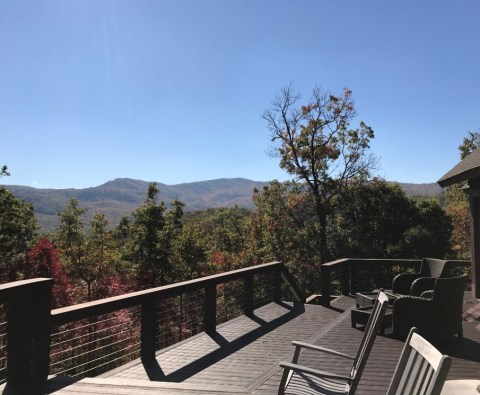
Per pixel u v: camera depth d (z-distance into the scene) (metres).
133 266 25.62
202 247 28.84
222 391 3.49
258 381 4.12
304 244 26.72
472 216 8.17
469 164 7.43
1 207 23.91
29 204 26.56
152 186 27.06
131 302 4.56
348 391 2.69
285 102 26.00
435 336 5.26
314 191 26.06
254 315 7.21
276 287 8.33
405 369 1.73
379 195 26.44
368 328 2.93
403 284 7.34
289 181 26.94
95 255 26.36
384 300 2.71
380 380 4.12
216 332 6.07
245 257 34.12
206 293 6.10
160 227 26.62
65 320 3.85
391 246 25.58
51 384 3.62
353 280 9.41
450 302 5.38
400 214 26.75
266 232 29.14
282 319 6.91
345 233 26.70
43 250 22.89
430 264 7.62
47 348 3.72
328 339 5.71
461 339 5.55
